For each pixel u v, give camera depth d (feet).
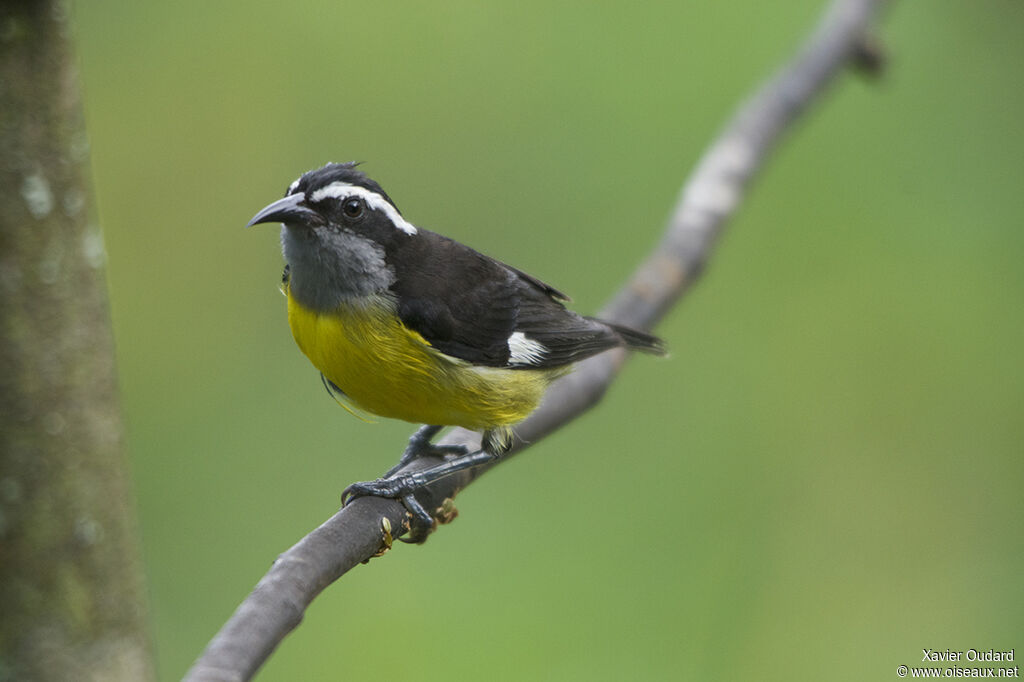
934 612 38.34
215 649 14.33
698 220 31.91
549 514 39.11
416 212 43.39
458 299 27.17
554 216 43.52
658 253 31.30
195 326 41.88
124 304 42.29
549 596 37.29
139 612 11.39
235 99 43.91
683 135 44.62
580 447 40.75
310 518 37.50
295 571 16.69
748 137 34.55
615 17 45.55
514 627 36.47
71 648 10.91
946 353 42.11
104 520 11.01
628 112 44.98
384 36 44.73
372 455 38.60
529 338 27.96
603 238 43.06
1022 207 43.91
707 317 43.24
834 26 37.70
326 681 35.78
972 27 45.78
